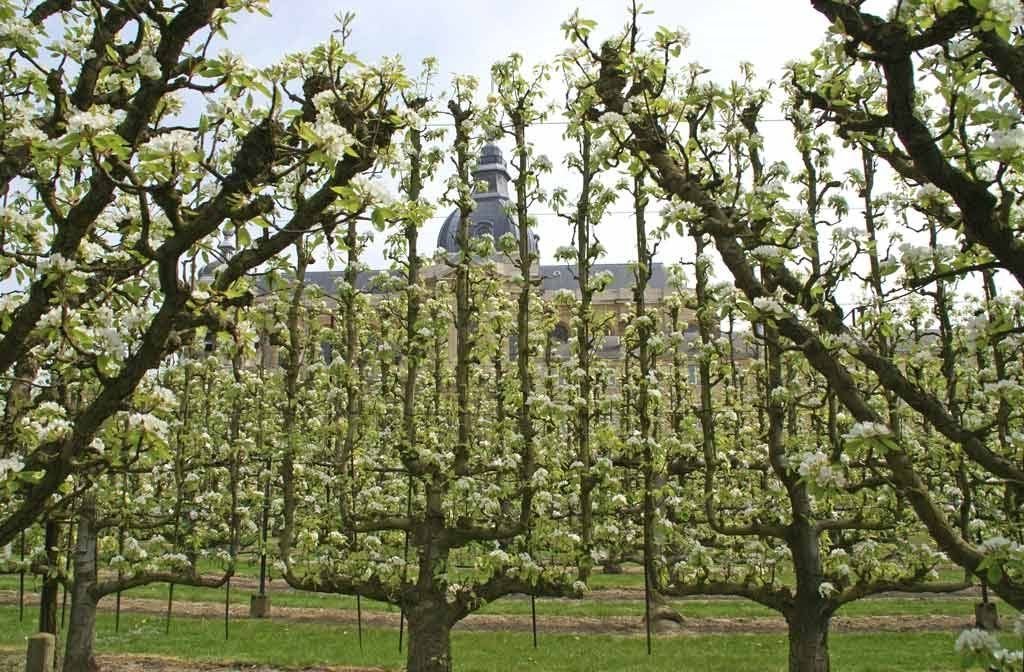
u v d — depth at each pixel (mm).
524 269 15289
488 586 13359
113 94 8758
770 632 19344
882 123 6363
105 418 6426
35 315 6801
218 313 6812
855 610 22219
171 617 21094
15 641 18094
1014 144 5395
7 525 6379
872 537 14805
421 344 14867
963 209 5922
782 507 14961
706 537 17766
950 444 13945
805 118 10586
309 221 7070
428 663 13156
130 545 14805
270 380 22625
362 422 17156
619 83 9922
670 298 19406
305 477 17250
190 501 19781
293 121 6441
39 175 7344
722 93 9797
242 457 19359
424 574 13516
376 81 7547
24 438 7715
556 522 14883
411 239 14922
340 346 20953
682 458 17578
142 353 6434
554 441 15609
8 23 6922
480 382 25594
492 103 14883
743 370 22031
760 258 8539
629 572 31406
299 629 19750
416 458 14188
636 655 16562
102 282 8438
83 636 15148
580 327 17016
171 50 6930
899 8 5871
